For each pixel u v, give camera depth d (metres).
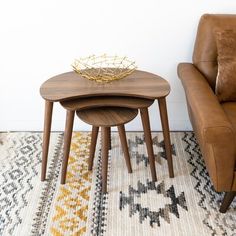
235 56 1.60
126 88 1.56
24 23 1.85
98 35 1.89
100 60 1.97
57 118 2.16
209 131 1.22
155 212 1.53
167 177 1.76
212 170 1.37
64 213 1.53
